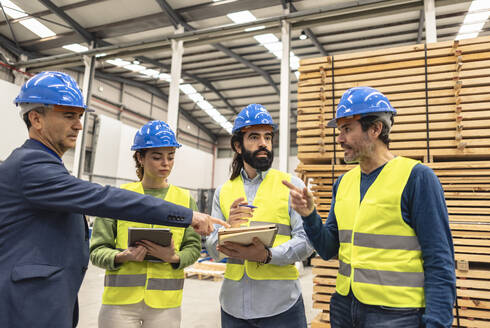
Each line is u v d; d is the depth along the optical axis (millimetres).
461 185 2953
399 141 3215
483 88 2996
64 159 12711
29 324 1149
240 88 16281
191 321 4359
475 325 2633
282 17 7605
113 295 1823
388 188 1381
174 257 1822
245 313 1699
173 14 9383
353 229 1451
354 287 1386
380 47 11469
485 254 2734
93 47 10922
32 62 11148
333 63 3488
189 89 16812
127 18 10078
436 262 1222
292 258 1651
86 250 1420
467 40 3100
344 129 1515
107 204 1266
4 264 1167
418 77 3191
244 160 1897
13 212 1212
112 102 15352
